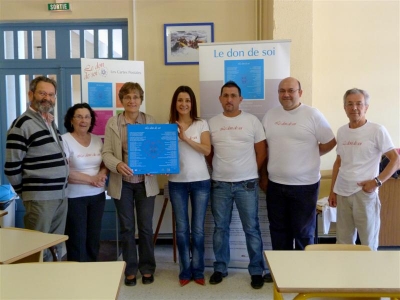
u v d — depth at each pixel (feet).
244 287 9.39
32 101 8.08
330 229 12.83
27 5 13.05
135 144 8.83
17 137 7.77
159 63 13.21
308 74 12.27
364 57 13.07
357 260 5.24
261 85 10.02
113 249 12.82
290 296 8.87
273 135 8.94
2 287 4.56
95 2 13.02
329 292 4.32
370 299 5.57
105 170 9.35
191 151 9.11
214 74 10.12
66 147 8.76
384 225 11.55
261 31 13.04
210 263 10.69
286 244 9.27
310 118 8.66
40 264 5.35
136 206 9.42
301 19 12.03
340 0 12.91
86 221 9.07
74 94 13.78
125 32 13.48
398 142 13.32
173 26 13.05
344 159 8.52
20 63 13.67
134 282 9.46
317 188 8.93
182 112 8.99
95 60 11.02
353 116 8.25
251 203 9.21
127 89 8.99
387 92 13.16
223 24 13.10
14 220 13.55
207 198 9.30
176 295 8.94
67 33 13.55
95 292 4.41
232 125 9.09
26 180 8.02
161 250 12.66
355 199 8.30
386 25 12.99
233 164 9.08
